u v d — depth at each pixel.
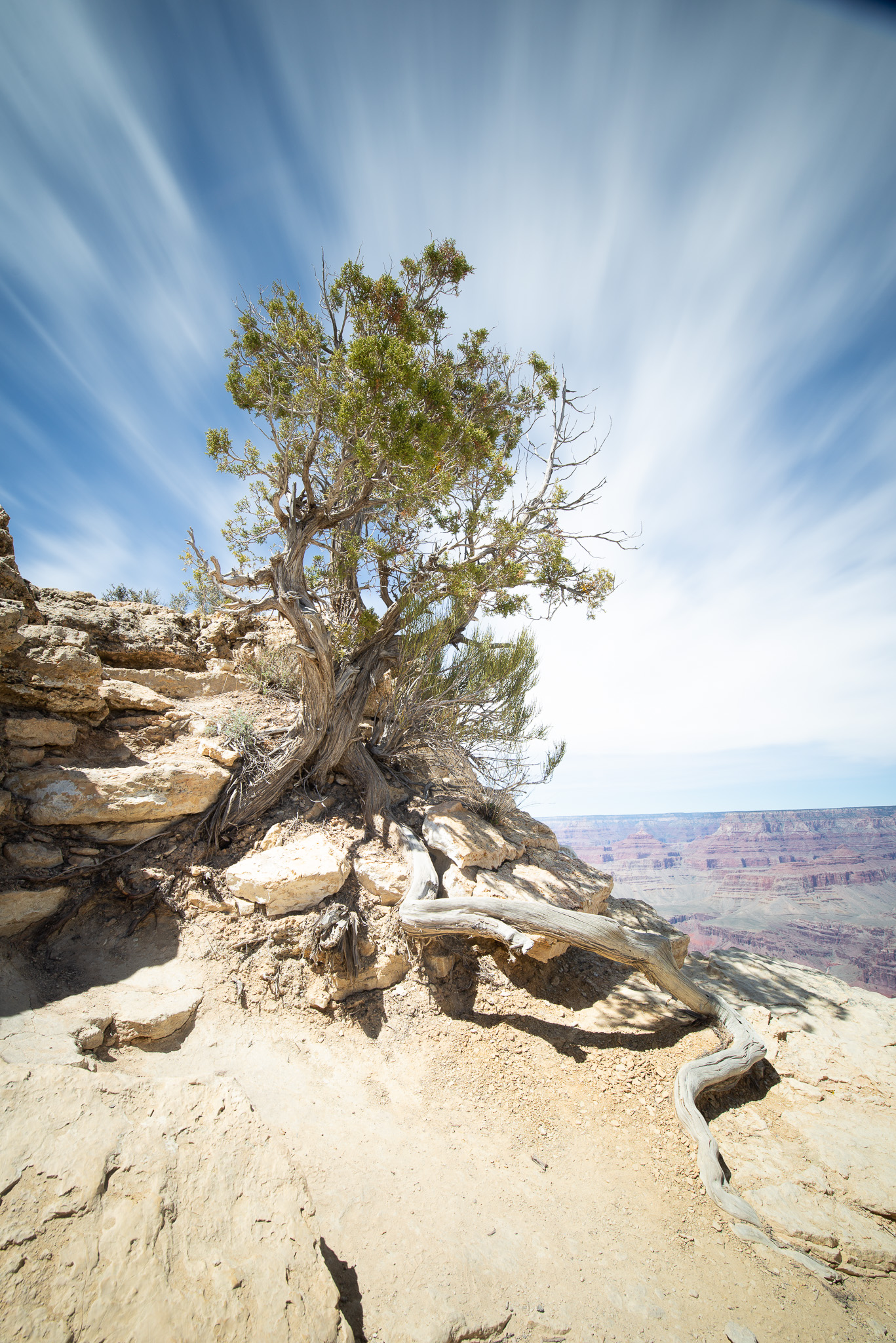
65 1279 2.62
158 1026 5.41
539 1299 3.96
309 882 7.23
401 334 8.41
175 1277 2.79
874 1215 5.11
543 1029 6.99
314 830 8.52
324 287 10.29
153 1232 2.93
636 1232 4.70
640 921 10.23
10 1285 2.53
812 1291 4.35
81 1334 2.46
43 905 6.33
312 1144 4.90
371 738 10.80
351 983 6.77
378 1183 4.67
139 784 7.31
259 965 6.67
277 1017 6.29
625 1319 3.94
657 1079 6.40
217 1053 5.56
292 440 8.40
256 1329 2.72
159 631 10.34
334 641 9.62
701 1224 4.87
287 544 8.43
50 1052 4.31
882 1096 6.44
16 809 6.54
